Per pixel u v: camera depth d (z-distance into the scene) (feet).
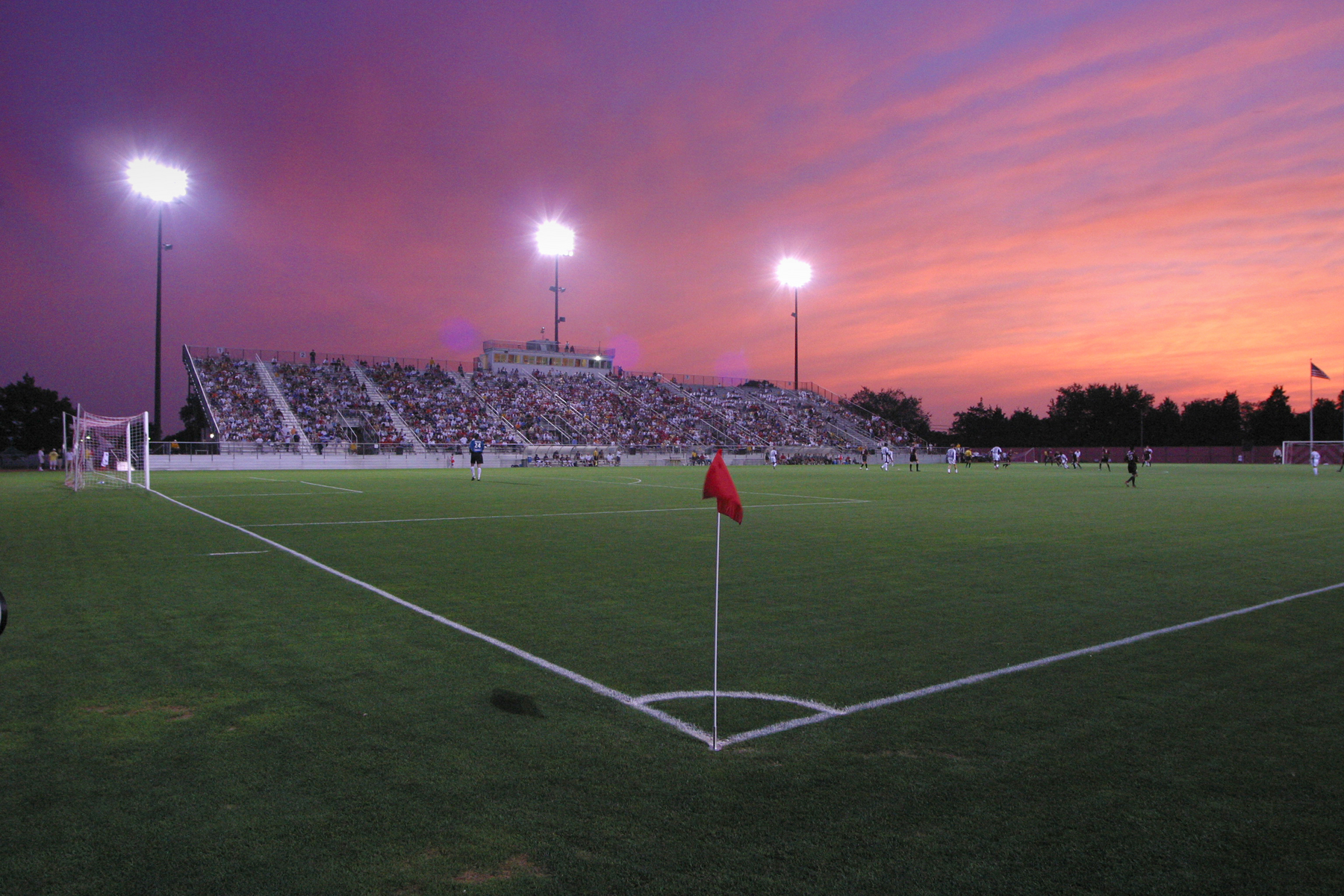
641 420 209.56
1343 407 271.08
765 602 23.93
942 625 20.86
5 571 29.60
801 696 14.93
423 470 145.28
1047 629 20.45
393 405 179.32
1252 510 58.44
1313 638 19.48
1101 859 9.02
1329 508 59.57
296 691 15.12
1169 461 259.80
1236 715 13.92
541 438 181.98
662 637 19.56
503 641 19.07
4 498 69.05
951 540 39.83
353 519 50.39
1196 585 27.04
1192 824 9.90
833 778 11.18
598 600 24.29
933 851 9.17
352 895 8.29
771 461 206.39
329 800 10.47
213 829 9.70
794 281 250.57
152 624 20.85
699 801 10.41
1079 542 38.91
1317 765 11.72
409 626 20.74
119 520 48.93
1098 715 13.89
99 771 11.39
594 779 11.12
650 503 64.44
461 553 34.91
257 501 66.03
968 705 14.42
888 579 28.14
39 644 18.71
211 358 173.58
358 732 12.95
